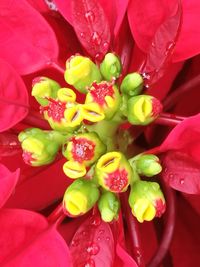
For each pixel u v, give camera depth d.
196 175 0.09
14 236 0.09
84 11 0.10
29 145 0.09
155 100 0.09
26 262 0.09
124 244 0.10
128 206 0.10
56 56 0.10
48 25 0.10
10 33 0.10
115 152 0.09
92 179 0.09
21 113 0.10
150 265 0.10
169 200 0.10
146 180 0.10
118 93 0.09
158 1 0.10
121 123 0.10
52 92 0.10
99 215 0.10
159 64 0.09
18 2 0.10
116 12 0.10
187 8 0.10
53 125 0.09
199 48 0.10
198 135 0.09
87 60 0.09
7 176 0.09
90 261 0.09
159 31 0.09
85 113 0.09
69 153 0.09
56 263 0.09
